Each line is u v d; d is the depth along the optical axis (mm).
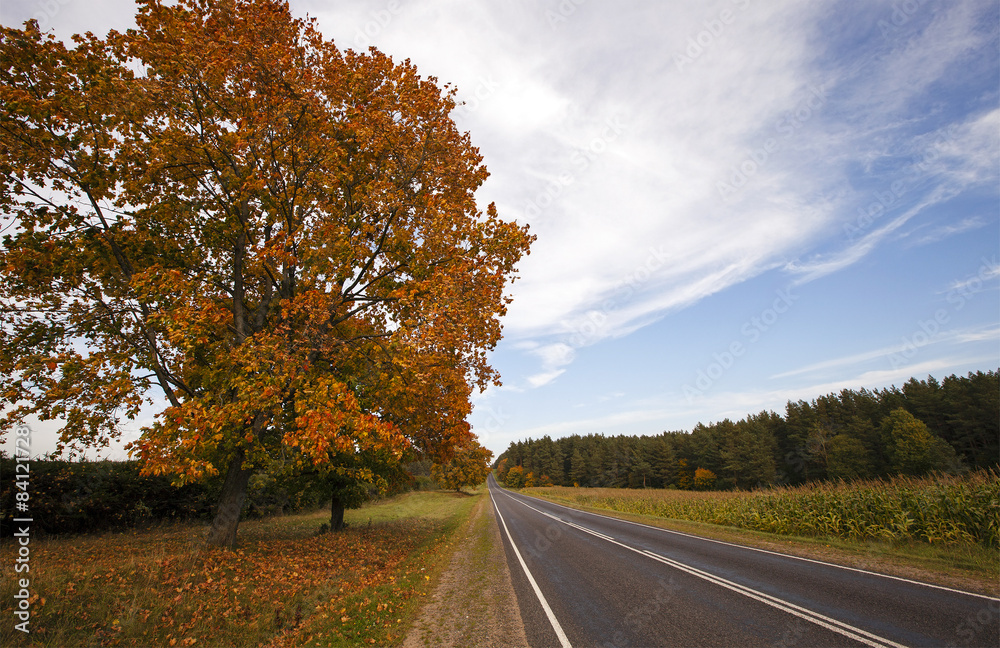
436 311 8859
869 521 12266
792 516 14250
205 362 9891
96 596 5867
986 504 10164
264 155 9758
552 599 7051
